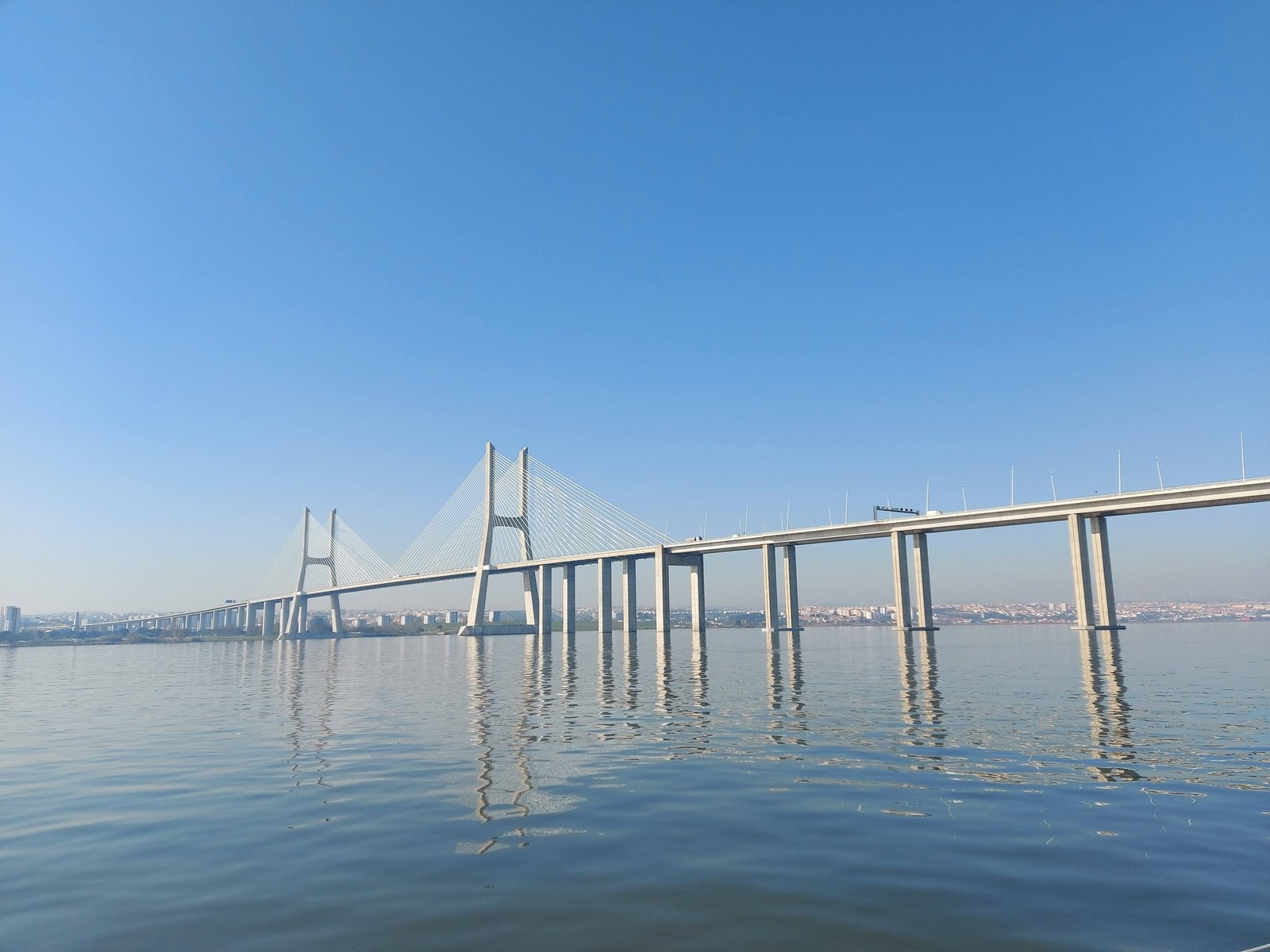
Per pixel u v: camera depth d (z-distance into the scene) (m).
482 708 35.53
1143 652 87.56
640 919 9.93
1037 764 19.62
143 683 61.62
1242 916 9.70
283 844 13.51
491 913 10.20
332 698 42.94
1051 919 9.68
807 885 11.04
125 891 11.34
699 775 18.78
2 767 21.95
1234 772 18.42
